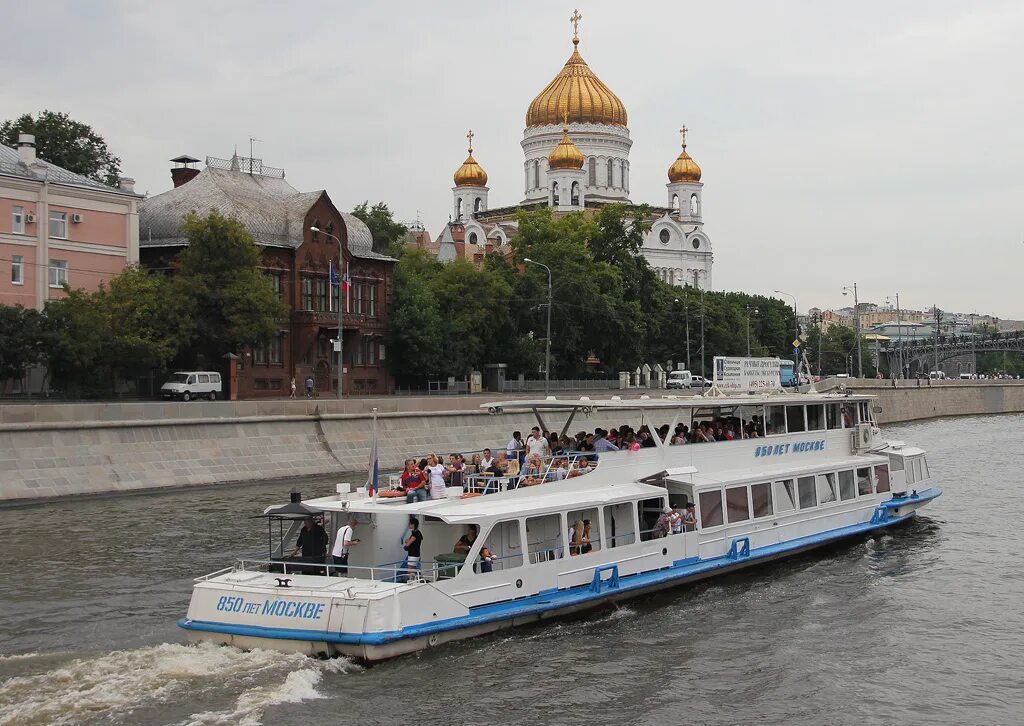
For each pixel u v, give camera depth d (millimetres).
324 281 84812
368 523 24047
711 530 28812
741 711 19938
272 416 53156
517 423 66438
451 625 21875
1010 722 19641
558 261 105500
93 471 44906
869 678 21844
